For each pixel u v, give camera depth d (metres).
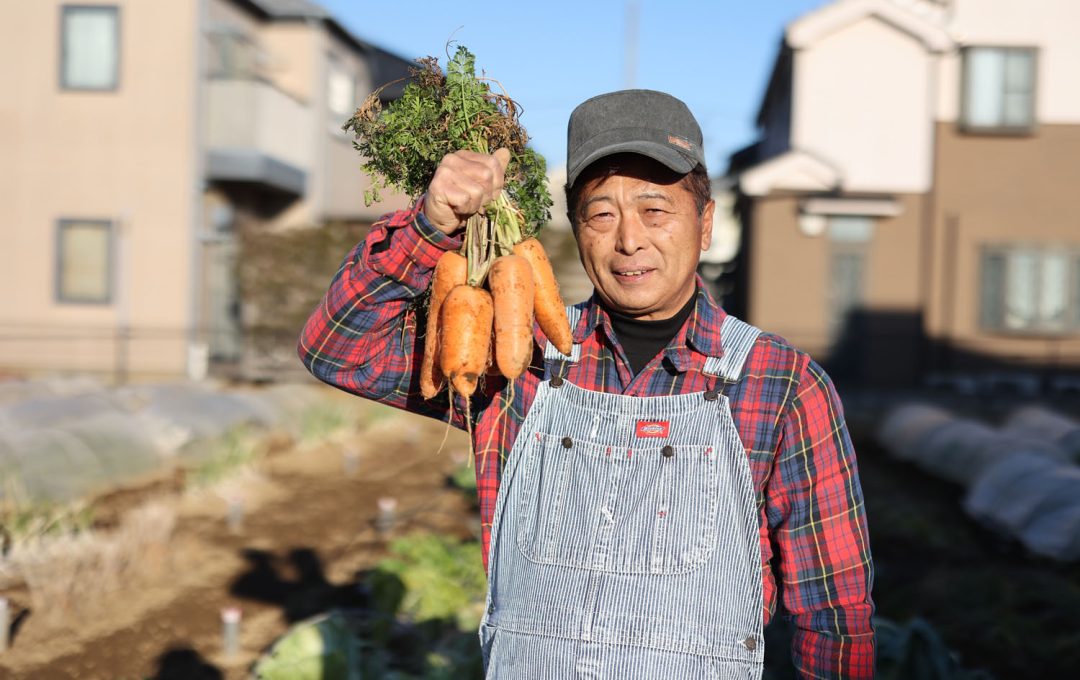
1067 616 5.67
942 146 18.92
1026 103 18.83
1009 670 5.11
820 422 2.10
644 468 2.06
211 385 13.66
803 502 2.09
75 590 6.04
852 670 2.07
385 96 22.75
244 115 16.73
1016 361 18.86
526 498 2.11
